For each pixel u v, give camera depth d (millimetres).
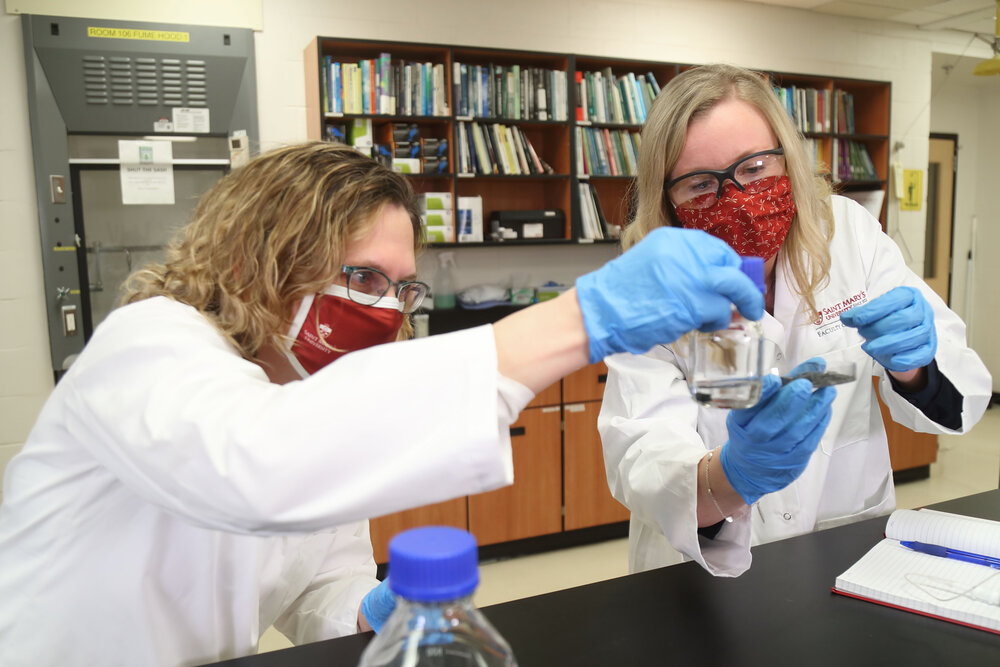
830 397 819
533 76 3574
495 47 3553
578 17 3879
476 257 3873
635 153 3891
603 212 4141
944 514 1043
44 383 3070
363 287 875
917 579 904
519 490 3396
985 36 5066
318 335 877
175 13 3100
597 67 3877
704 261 620
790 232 1297
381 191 869
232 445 593
